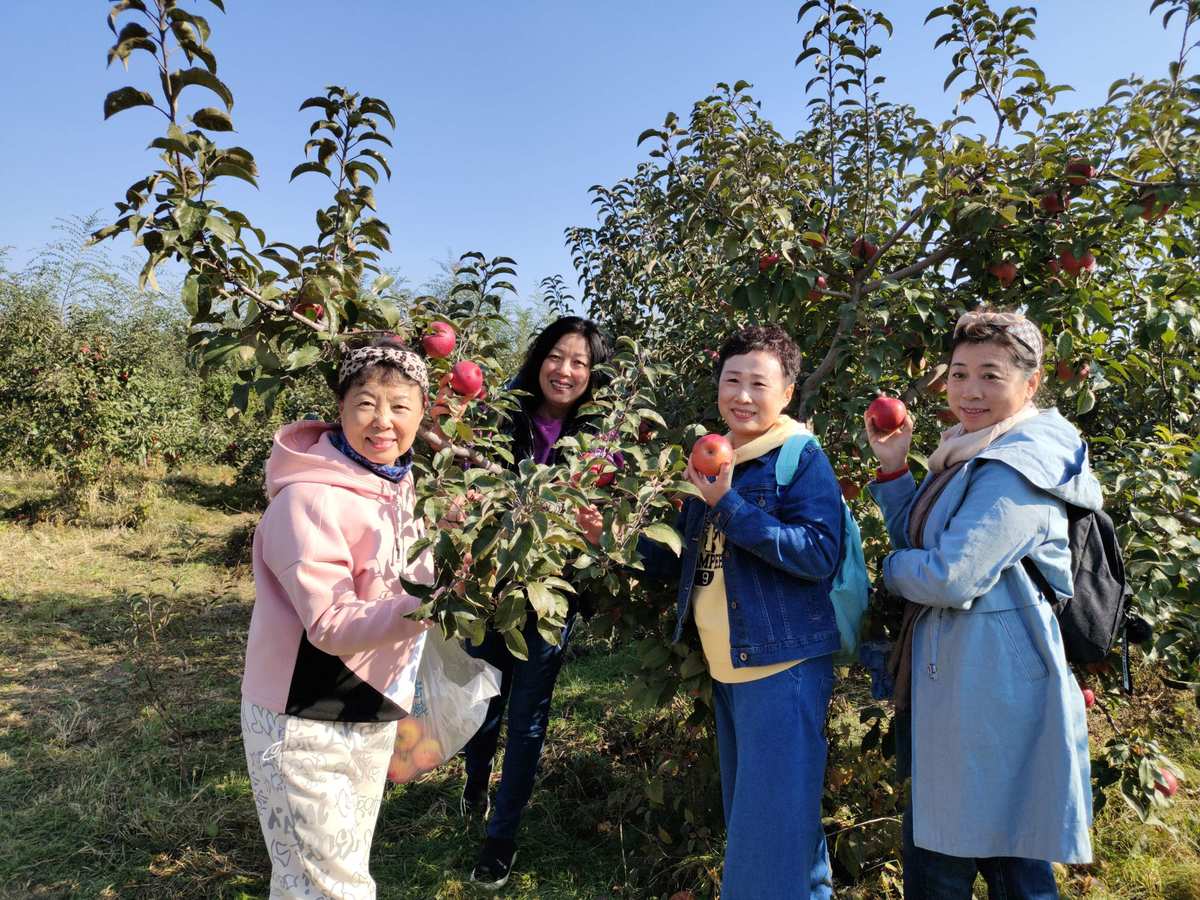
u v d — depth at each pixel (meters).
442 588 1.55
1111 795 2.70
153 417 9.33
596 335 2.60
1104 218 2.47
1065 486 1.62
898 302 2.62
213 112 1.61
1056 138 2.71
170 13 1.52
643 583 2.31
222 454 11.00
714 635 1.92
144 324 9.59
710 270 3.48
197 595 5.58
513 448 2.58
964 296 2.64
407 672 1.75
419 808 2.88
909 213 3.29
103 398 8.36
